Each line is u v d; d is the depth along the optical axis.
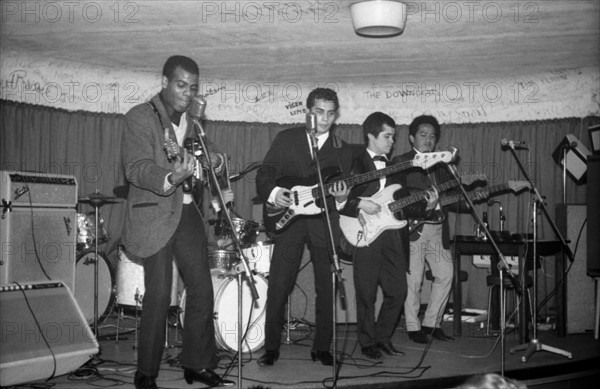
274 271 4.75
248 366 4.78
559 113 7.37
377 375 4.52
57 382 4.23
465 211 6.66
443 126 7.61
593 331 6.39
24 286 4.30
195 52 6.39
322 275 4.77
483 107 7.56
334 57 6.53
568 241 6.27
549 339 6.13
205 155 3.62
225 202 4.04
